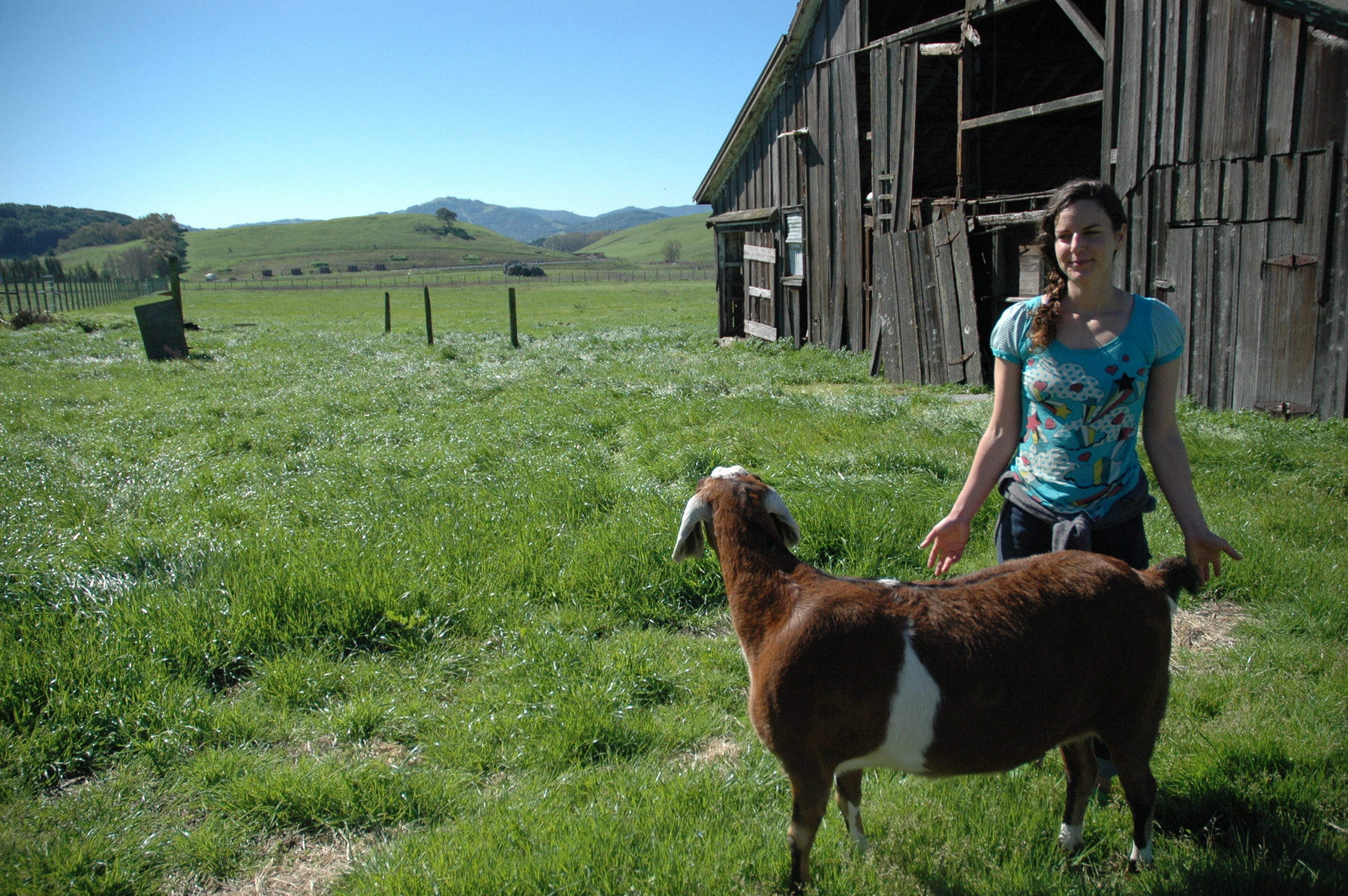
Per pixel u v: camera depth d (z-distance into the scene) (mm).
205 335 27344
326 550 5742
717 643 4840
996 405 3115
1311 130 8828
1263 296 9461
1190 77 9938
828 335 17516
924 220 14102
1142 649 2637
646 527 5945
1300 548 5648
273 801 3438
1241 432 8398
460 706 4207
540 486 7211
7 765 3646
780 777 3525
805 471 7535
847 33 15781
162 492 7660
